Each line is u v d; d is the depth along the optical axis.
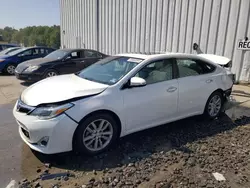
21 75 8.09
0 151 3.33
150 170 2.88
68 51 8.77
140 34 11.06
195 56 4.38
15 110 3.26
